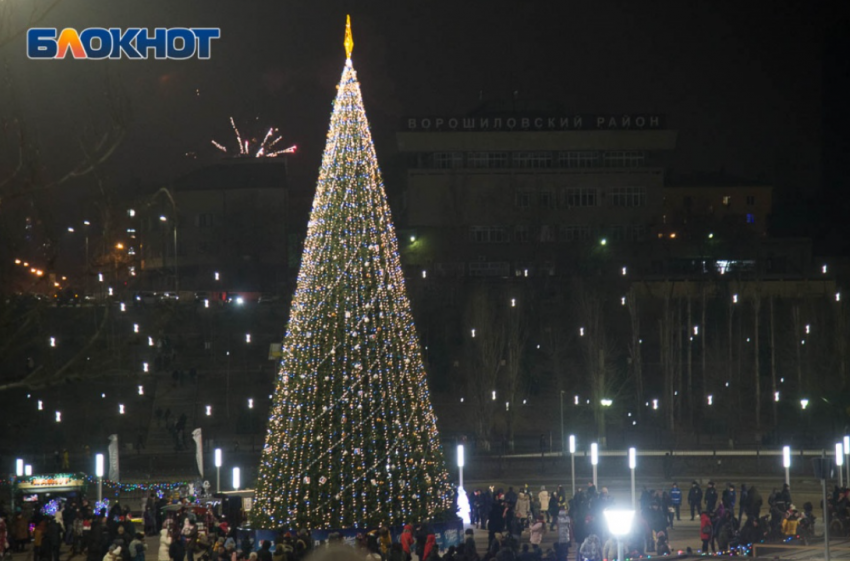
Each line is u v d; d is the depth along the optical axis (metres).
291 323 45.50
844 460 76.50
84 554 48.66
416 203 156.12
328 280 44.88
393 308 45.47
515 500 57.84
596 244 153.38
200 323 124.38
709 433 103.06
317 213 45.53
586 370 110.88
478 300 103.94
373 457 44.06
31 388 21.50
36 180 20.77
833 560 39.19
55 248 21.77
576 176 158.00
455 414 107.75
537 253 152.38
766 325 126.19
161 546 44.47
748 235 158.00
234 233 157.88
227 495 57.28
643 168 158.12
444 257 153.12
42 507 55.94
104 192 21.83
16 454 75.50
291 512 43.97
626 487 77.50
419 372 46.25
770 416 107.38
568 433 102.56
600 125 158.75
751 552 42.78
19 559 48.78
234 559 36.28
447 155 158.50
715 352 115.06
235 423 99.38
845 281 141.25
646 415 107.56
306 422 44.28
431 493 45.53
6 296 21.28
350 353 44.44
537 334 125.19
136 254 22.12
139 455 86.00
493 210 155.88
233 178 161.88
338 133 45.81
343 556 8.72
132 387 99.75
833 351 107.19
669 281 133.25
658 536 46.50
